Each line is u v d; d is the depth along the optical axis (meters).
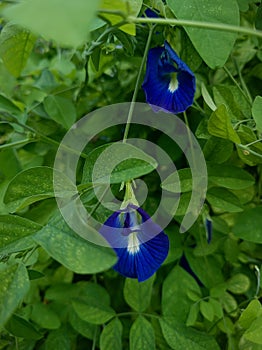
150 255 0.24
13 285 0.21
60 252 0.19
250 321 0.26
